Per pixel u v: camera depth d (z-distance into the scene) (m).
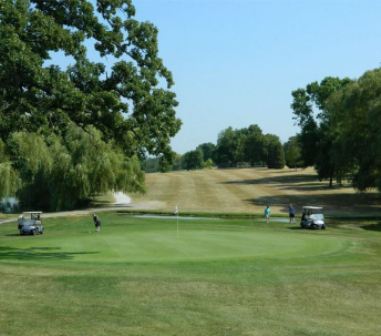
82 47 28.11
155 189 105.88
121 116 28.53
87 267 20.62
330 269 20.72
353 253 27.66
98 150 71.06
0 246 32.69
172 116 30.44
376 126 64.44
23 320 13.46
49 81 26.00
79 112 28.62
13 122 28.52
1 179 61.88
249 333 12.88
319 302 16.05
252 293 16.69
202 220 60.12
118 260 24.08
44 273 18.89
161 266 21.22
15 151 44.31
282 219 61.38
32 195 74.94
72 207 75.12
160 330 12.97
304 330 13.23
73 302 15.24
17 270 19.42
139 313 14.32
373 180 72.06
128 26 29.31
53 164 70.00
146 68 29.09
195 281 17.75
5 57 23.97
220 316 14.27
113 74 28.66
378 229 51.47
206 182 119.56
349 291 17.20
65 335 12.43
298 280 18.30
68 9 28.50
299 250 28.73
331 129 93.75
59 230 52.38
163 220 60.69
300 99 111.88
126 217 65.06
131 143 30.30
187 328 13.17
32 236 45.34
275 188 103.94
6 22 24.66
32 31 25.86
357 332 13.31
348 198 87.00
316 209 50.78
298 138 114.81
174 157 30.95
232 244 31.64
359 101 70.88
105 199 89.69
